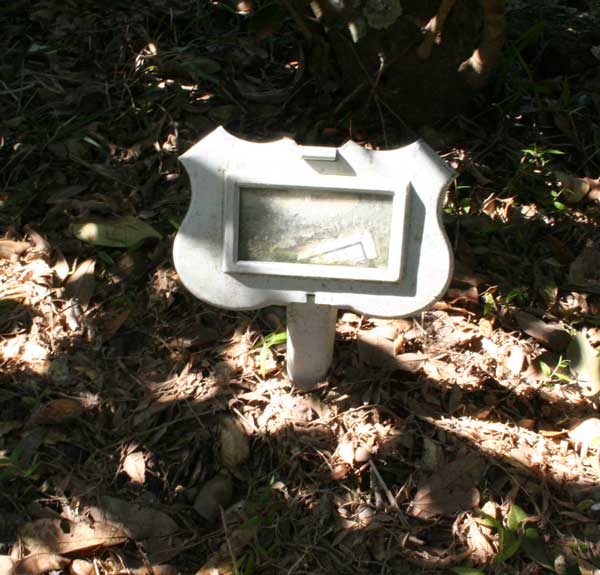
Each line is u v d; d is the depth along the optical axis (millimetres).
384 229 715
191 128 1090
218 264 741
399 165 709
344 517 785
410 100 1061
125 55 1184
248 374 875
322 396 853
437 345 907
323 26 1062
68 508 795
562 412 865
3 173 1062
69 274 963
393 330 915
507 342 917
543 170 1055
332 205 715
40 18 1229
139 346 910
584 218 1031
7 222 1015
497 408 868
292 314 795
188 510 801
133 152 1072
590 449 835
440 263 720
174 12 1233
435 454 817
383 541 774
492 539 771
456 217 999
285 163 717
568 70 1180
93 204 1017
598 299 966
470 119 1100
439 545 774
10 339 910
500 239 1006
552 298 956
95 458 826
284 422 833
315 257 729
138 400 861
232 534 775
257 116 1106
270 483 798
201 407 850
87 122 1103
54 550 770
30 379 874
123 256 978
